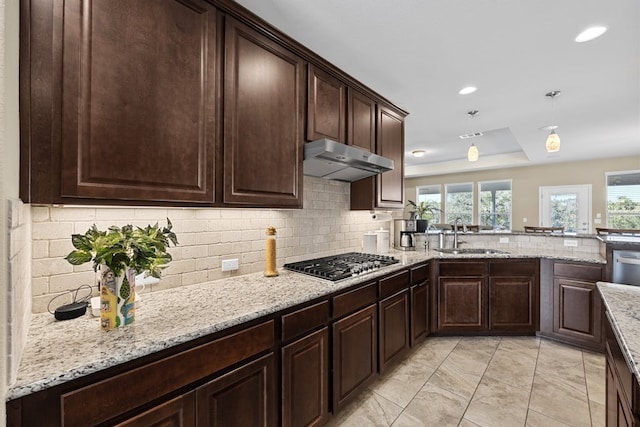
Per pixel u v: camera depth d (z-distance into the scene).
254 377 1.24
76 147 0.99
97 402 0.82
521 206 7.16
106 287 1.03
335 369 1.65
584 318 2.59
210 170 1.37
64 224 1.24
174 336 0.98
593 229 6.29
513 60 2.18
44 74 0.94
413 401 1.88
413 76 2.42
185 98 1.28
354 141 2.28
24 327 0.91
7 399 0.68
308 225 2.45
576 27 1.79
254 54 1.57
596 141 4.73
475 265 2.82
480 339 2.84
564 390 1.99
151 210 1.50
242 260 1.91
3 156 0.68
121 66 1.09
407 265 2.37
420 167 7.97
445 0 1.56
